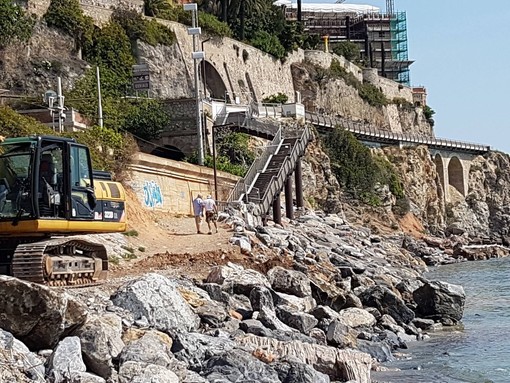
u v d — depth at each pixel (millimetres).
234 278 28859
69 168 23281
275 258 36875
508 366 25094
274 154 63062
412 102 159250
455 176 145500
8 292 16375
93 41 75188
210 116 71000
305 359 20969
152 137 67188
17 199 22578
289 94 117688
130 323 20031
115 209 25531
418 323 33281
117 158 44844
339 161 99938
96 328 16453
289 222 60531
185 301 22438
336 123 104812
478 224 143125
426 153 130500
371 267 48031
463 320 36156
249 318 25344
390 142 124188
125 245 35281
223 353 18359
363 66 150875
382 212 101188
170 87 83938
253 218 52312
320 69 124062
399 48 190500
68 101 64688
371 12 188750
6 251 23469
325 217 71062
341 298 31703
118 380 15516
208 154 67062
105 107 66812
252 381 17203
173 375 15773
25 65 66750
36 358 15562
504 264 80500
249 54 105750
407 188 121250
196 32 64875
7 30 65875
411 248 90875
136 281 21562
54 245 22906
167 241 40312
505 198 152750
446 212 135500
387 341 28312
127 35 80562
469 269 73500
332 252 50438
